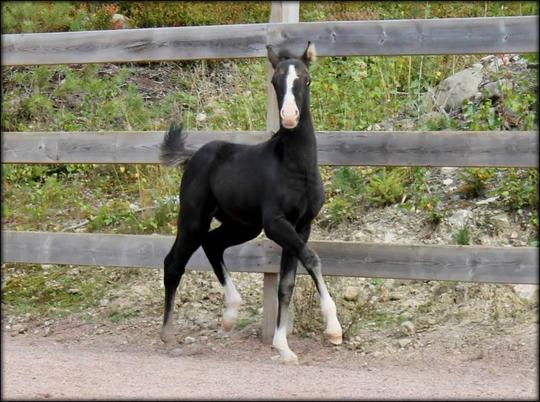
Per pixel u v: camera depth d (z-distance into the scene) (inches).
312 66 466.3
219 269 319.3
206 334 340.5
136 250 345.1
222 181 303.9
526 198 364.5
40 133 353.1
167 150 325.4
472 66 458.3
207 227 316.8
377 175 398.3
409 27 313.4
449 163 312.0
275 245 327.9
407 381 268.4
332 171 411.2
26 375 263.1
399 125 427.8
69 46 350.6
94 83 479.5
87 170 458.6
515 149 305.4
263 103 447.8
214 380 261.3
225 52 332.5
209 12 560.4
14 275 393.4
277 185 289.9
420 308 339.0
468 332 320.8
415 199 385.7
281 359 299.9
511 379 274.5
